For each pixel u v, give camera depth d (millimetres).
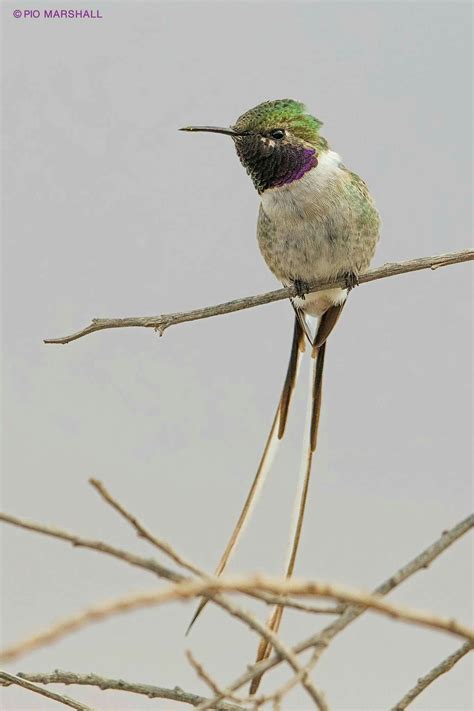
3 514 1993
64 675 2725
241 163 2826
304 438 2783
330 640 2201
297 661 2121
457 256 2805
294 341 2826
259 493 2770
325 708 2121
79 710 2723
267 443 2791
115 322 2783
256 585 1771
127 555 2035
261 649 2734
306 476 2773
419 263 2811
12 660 1566
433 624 1869
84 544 2014
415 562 2322
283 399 2812
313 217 2820
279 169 2820
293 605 2236
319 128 2826
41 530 2010
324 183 2820
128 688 2725
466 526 2359
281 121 2820
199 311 2793
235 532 2762
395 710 2611
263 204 2826
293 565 2764
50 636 1598
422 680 2625
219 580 1750
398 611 1859
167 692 2725
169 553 2055
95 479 2018
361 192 2824
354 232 2822
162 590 1694
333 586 1837
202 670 2191
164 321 2787
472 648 2600
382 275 2820
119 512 2021
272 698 2107
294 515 2770
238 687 2176
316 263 2822
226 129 2824
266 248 2828
